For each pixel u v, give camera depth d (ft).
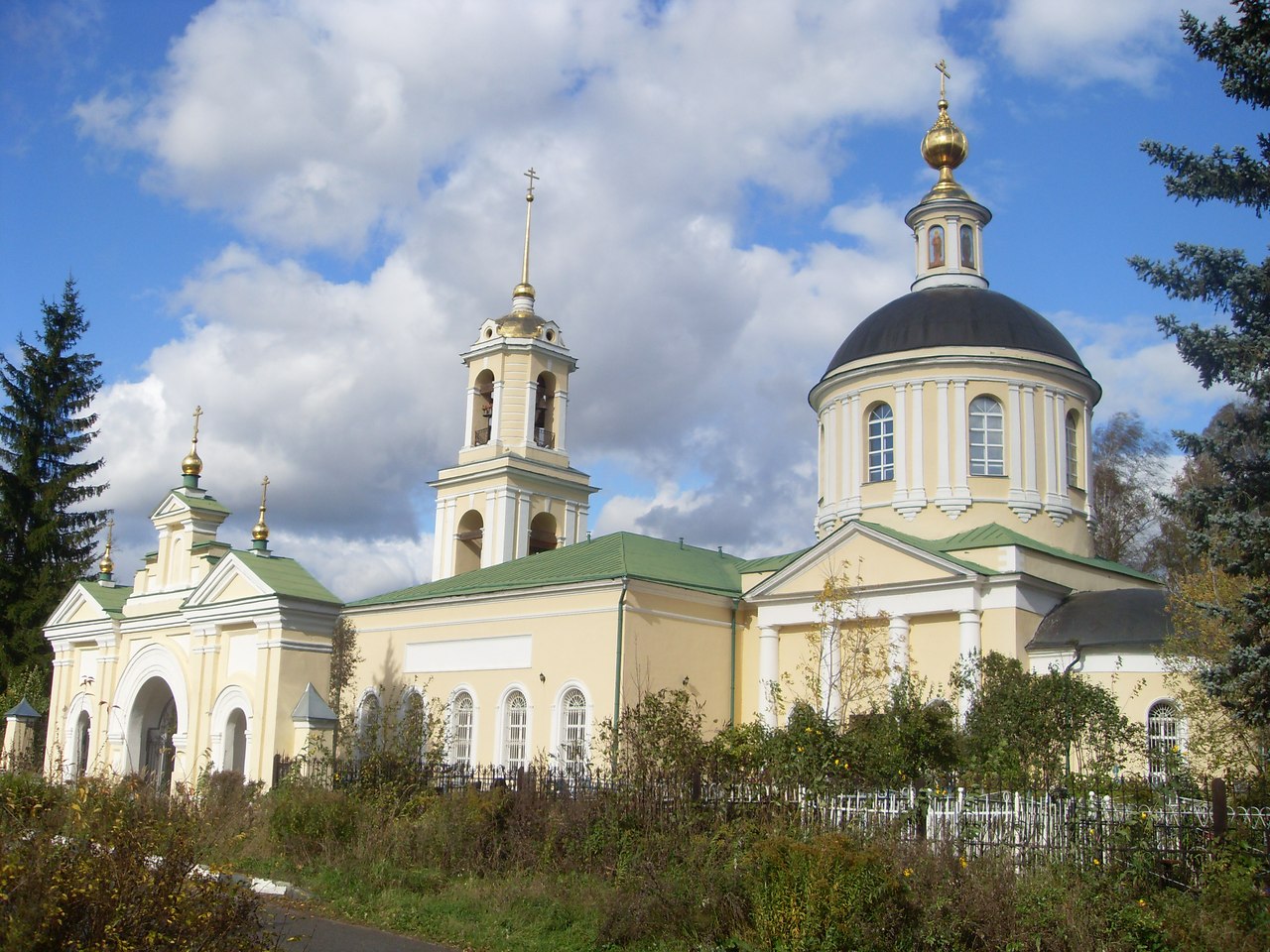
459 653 125.59
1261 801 59.00
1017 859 51.52
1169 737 91.40
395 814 76.69
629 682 110.63
